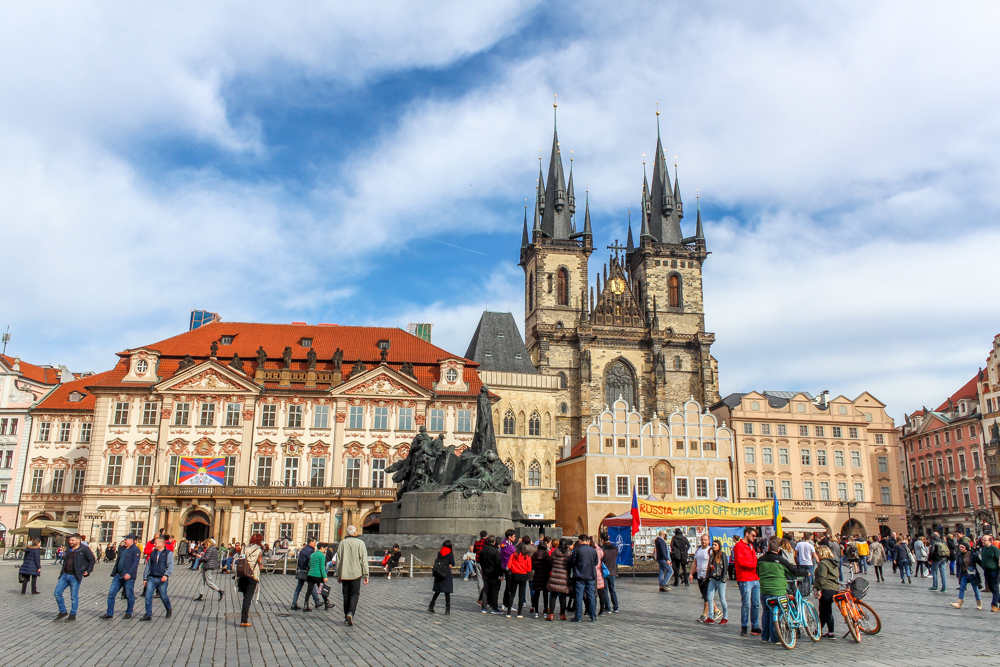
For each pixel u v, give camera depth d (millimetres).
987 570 28812
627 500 94188
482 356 113188
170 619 25094
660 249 152625
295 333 95688
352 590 23641
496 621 24484
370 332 97688
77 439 94250
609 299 147750
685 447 97375
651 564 46969
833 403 111438
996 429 114562
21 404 96000
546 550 26250
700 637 21688
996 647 20328
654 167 162375
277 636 21516
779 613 20141
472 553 37750
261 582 39844
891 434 115562
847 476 109188
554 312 146000
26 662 17922
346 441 86250
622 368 140375
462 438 87875
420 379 90438
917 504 136375
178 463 84250
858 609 21562
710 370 142500
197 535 83000
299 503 82812
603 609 27281
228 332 94562
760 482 107000
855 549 50625
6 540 91562
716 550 24891
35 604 29688
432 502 40469
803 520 106312
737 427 108312
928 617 26797
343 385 86938
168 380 85438
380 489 83500
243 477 84125
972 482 119688
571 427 136125
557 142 159500
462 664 17734
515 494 44000
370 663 17844
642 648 19828
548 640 20906
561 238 151875
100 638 21234
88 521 81875
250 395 86000
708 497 96250
